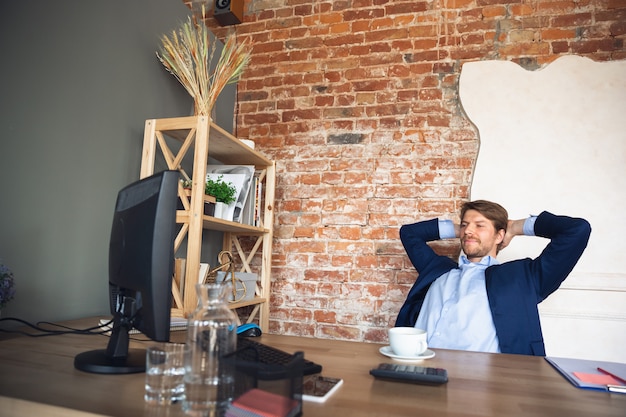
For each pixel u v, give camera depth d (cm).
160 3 214
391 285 247
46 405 65
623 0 237
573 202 223
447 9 260
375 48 269
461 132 248
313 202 266
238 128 286
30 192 142
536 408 72
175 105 226
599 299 215
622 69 229
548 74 238
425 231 222
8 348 104
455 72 254
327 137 269
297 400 62
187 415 61
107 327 135
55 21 151
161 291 81
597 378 91
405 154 255
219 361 61
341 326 252
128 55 190
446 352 123
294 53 283
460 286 188
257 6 294
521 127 236
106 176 176
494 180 234
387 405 70
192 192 176
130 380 79
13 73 136
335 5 279
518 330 172
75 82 161
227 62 210
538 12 246
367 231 255
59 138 154
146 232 84
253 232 245
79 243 163
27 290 142
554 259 180
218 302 69
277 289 264
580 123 229
